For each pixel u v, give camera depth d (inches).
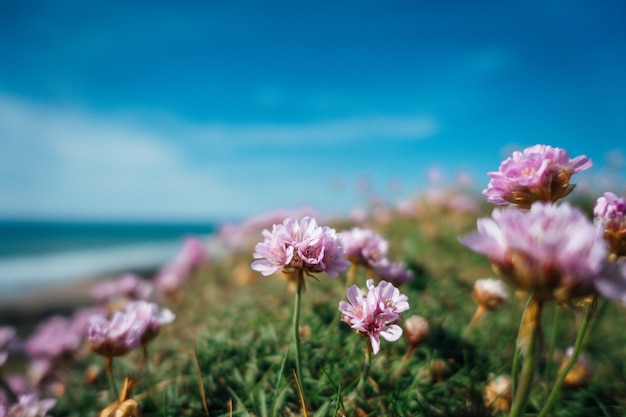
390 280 5.2
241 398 4.6
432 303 7.0
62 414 6.1
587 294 2.2
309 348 5.0
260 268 3.7
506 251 2.4
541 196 3.4
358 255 5.1
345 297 5.9
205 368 5.3
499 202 3.7
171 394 4.9
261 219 12.5
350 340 5.1
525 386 2.5
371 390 4.3
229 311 7.7
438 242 12.0
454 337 5.7
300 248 3.5
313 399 4.3
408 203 15.2
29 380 9.0
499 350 5.5
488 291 5.4
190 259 13.8
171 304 11.1
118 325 4.6
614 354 6.2
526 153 3.7
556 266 2.1
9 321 21.4
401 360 4.9
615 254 3.3
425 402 4.3
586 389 4.9
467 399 4.5
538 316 2.4
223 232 15.1
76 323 10.4
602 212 3.5
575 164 3.4
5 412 4.9
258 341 5.4
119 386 6.0
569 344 6.3
